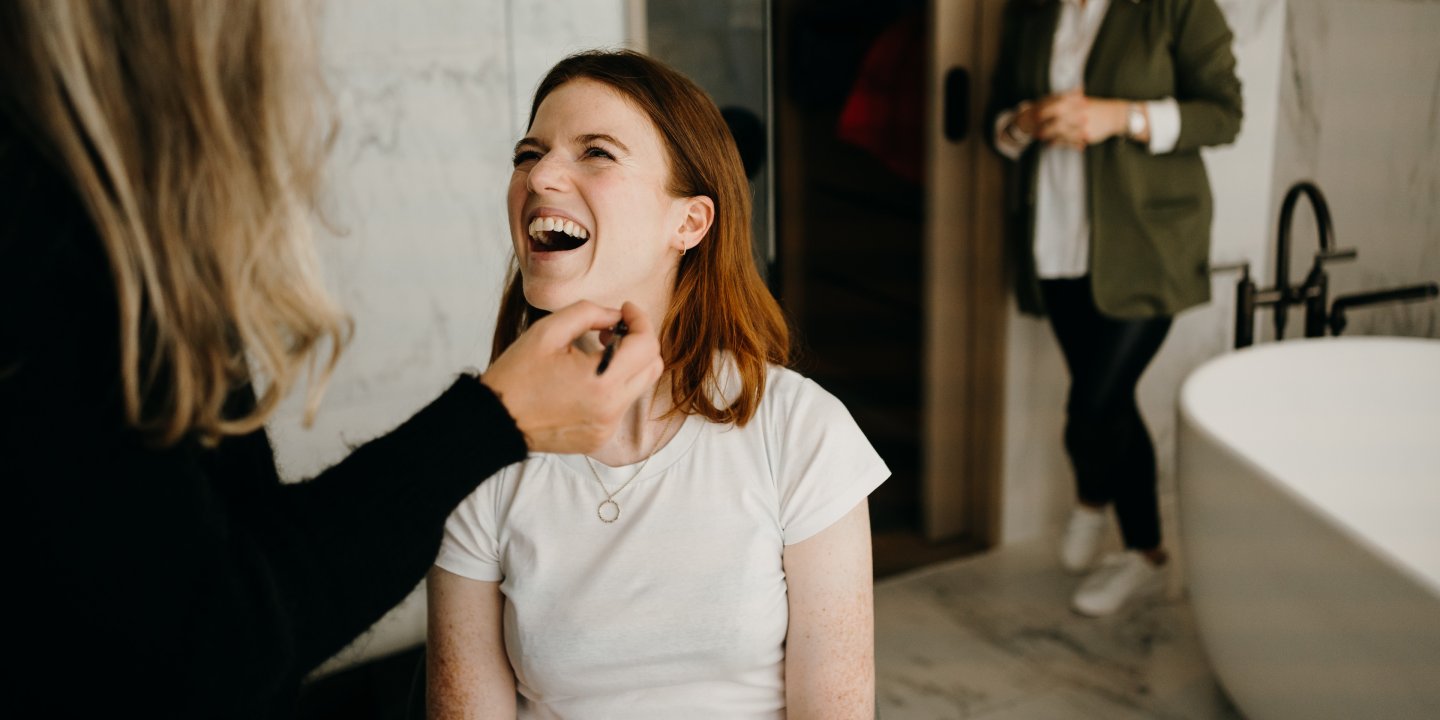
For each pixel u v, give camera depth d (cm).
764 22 218
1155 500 242
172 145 61
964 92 253
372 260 207
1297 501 162
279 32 63
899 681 218
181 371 62
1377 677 150
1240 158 276
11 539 58
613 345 78
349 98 198
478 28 205
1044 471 277
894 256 340
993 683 217
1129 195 221
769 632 104
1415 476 228
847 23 321
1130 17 224
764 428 106
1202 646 204
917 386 341
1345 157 288
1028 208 237
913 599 252
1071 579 257
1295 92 277
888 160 289
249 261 63
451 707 108
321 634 68
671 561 102
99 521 59
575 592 103
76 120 58
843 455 104
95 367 60
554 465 106
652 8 215
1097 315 236
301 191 66
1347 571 152
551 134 103
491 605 108
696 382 106
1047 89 231
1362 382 227
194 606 62
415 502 69
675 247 107
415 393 216
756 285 113
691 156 105
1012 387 268
